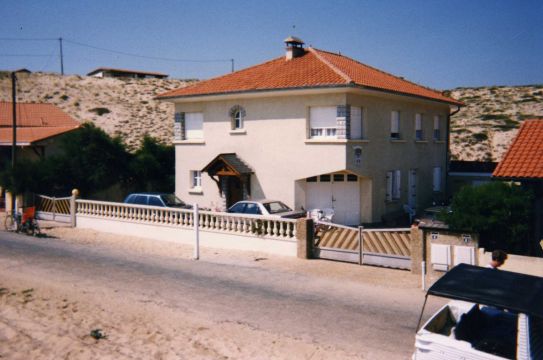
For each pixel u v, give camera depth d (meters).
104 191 29.80
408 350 8.94
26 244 19.61
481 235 13.16
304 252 16.20
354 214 23.42
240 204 19.95
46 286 13.30
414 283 13.18
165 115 74.94
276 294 12.51
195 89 26.19
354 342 9.34
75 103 77.56
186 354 9.00
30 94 80.38
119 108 76.69
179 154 27.03
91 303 11.88
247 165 24.42
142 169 30.81
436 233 13.41
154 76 103.38
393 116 25.72
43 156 29.53
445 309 8.16
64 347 9.39
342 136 21.56
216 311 11.23
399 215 25.66
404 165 26.31
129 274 14.70
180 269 15.34
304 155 22.70
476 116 68.06
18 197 26.75
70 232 22.36
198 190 26.28
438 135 30.73
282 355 8.84
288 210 20.34
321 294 12.45
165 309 11.41
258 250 17.52
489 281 7.54
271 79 23.91
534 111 68.06
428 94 27.61
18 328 10.34
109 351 9.20
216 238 18.70
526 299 6.84
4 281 13.77
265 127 23.83
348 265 15.27
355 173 22.17
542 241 13.81
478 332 7.63
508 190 13.48
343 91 21.34
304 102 22.61
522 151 16.08
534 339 6.69
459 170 32.59
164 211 20.56
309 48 27.11
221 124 25.39
